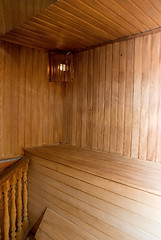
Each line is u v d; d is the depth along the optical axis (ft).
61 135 10.97
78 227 6.47
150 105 7.17
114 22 6.37
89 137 9.45
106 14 5.82
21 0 5.08
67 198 6.93
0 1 5.18
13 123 9.04
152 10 5.52
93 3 5.19
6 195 7.07
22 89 9.30
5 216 7.14
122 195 5.29
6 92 8.70
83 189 6.35
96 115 9.06
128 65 7.72
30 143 9.78
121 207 5.33
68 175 6.86
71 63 9.77
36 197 8.36
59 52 10.18
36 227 8.31
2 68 8.48
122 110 8.02
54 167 7.40
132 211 5.08
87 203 6.24
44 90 10.20
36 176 8.36
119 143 8.19
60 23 6.54
